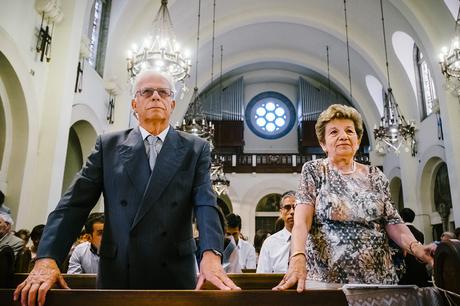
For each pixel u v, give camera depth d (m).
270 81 23.00
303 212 2.02
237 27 16.03
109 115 11.14
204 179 2.00
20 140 6.94
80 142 10.32
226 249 4.42
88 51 9.48
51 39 7.74
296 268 1.70
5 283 1.85
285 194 4.31
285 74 21.95
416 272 3.88
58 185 7.40
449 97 10.86
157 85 2.08
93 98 10.05
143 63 7.58
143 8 12.05
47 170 7.18
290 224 4.19
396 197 16.67
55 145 7.32
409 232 2.00
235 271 4.37
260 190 19.08
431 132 12.85
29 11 7.05
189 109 19.06
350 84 17.94
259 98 22.88
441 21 11.20
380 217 2.01
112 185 1.90
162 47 7.54
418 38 12.44
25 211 6.87
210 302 1.42
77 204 1.86
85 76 9.49
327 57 18.36
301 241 1.85
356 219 1.95
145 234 1.81
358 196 1.99
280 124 22.48
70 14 7.98
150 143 2.03
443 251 1.63
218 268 1.66
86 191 1.91
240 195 19.02
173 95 2.17
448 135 10.76
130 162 1.93
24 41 6.90
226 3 15.11
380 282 1.87
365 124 18.39
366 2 13.80
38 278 1.49
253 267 6.00
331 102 20.89
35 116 7.20
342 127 2.14
